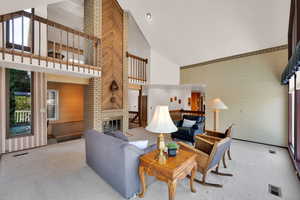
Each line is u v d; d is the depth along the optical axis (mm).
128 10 5324
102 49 4652
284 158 3270
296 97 3021
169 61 6219
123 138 2736
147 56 5898
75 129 6570
